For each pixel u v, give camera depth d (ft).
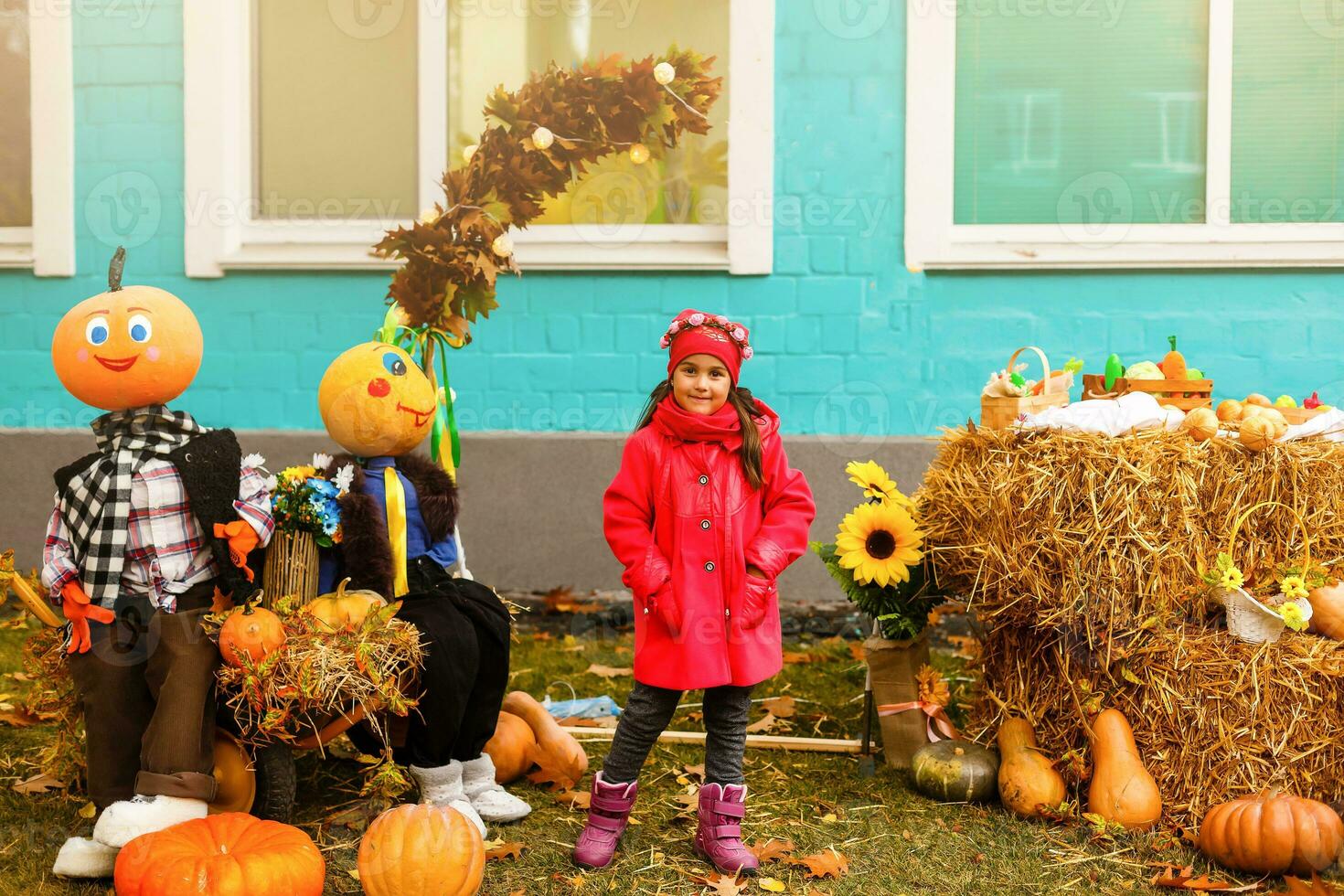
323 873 8.67
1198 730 9.98
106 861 8.95
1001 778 10.64
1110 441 10.26
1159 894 8.97
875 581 11.65
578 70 11.78
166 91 17.85
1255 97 16.90
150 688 9.36
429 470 10.50
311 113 18.03
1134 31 17.07
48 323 18.22
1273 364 16.92
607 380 17.88
